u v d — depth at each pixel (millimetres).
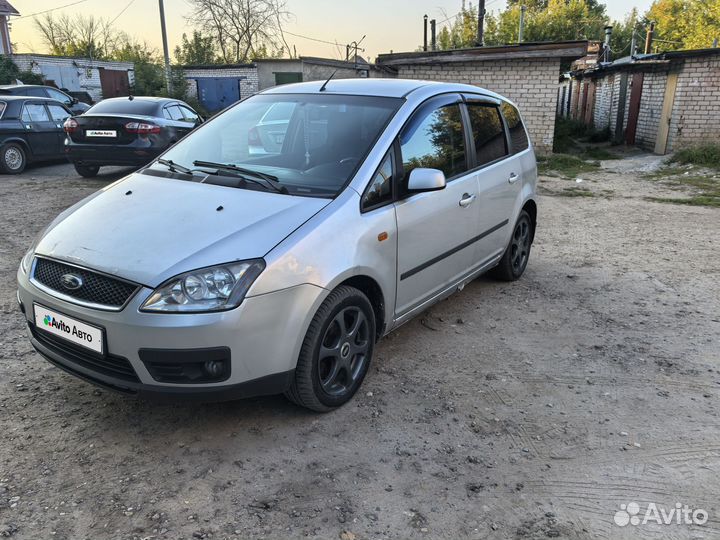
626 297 5211
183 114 11469
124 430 3037
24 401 3271
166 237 2826
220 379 2680
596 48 26594
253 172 3436
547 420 3250
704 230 7805
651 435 3123
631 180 12492
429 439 3043
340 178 3309
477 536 2400
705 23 39875
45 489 2580
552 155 15711
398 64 16109
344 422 3166
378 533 2396
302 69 30078
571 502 2611
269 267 2707
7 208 8070
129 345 2607
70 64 27484
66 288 2805
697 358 4035
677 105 15273
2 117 11000
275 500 2564
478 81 15898
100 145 9867
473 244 4438
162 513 2463
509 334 4391
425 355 4012
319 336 2986
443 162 4000
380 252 3299
